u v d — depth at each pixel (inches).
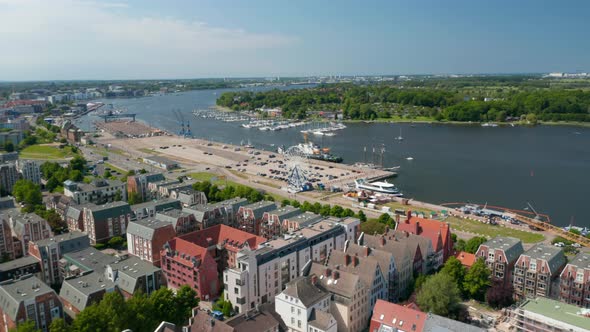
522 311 7101.4
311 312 7288.4
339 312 7780.5
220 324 6560.0
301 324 7293.3
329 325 7096.5
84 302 7598.4
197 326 6697.8
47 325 7436.0
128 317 7047.2
